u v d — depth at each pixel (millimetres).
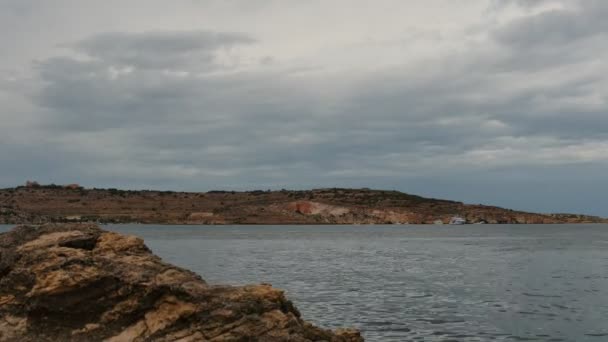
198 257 84062
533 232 196375
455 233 188250
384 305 37938
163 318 17609
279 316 17891
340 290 45688
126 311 17828
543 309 37031
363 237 159000
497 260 79188
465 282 51938
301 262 75688
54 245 19578
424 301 39875
